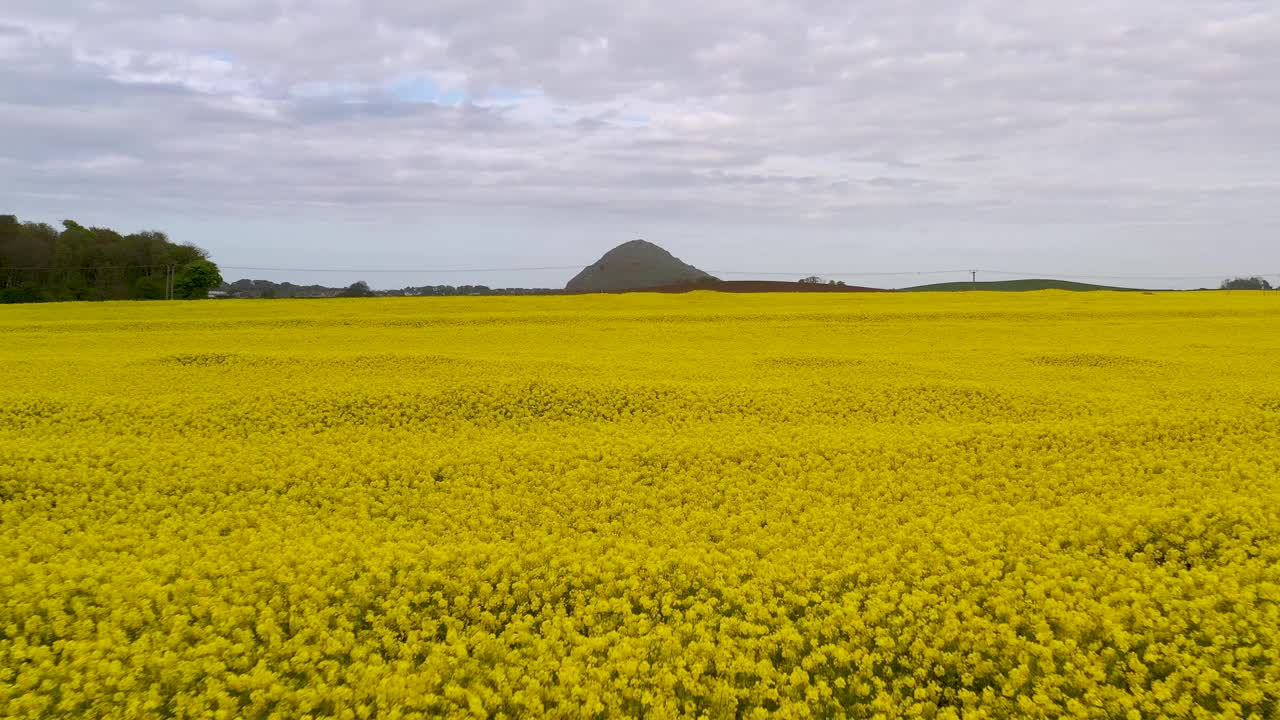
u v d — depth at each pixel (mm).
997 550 9234
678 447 14805
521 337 33750
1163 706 6297
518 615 8141
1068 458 13680
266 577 9016
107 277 80000
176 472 13750
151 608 8398
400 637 8016
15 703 6531
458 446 15562
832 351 28266
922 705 6523
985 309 42469
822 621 7809
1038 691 6492
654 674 7078
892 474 13000
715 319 40000
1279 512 10016
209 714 6516
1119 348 27922
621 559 9414
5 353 28422
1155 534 9727
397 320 39625
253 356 26328
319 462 14484
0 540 10406
